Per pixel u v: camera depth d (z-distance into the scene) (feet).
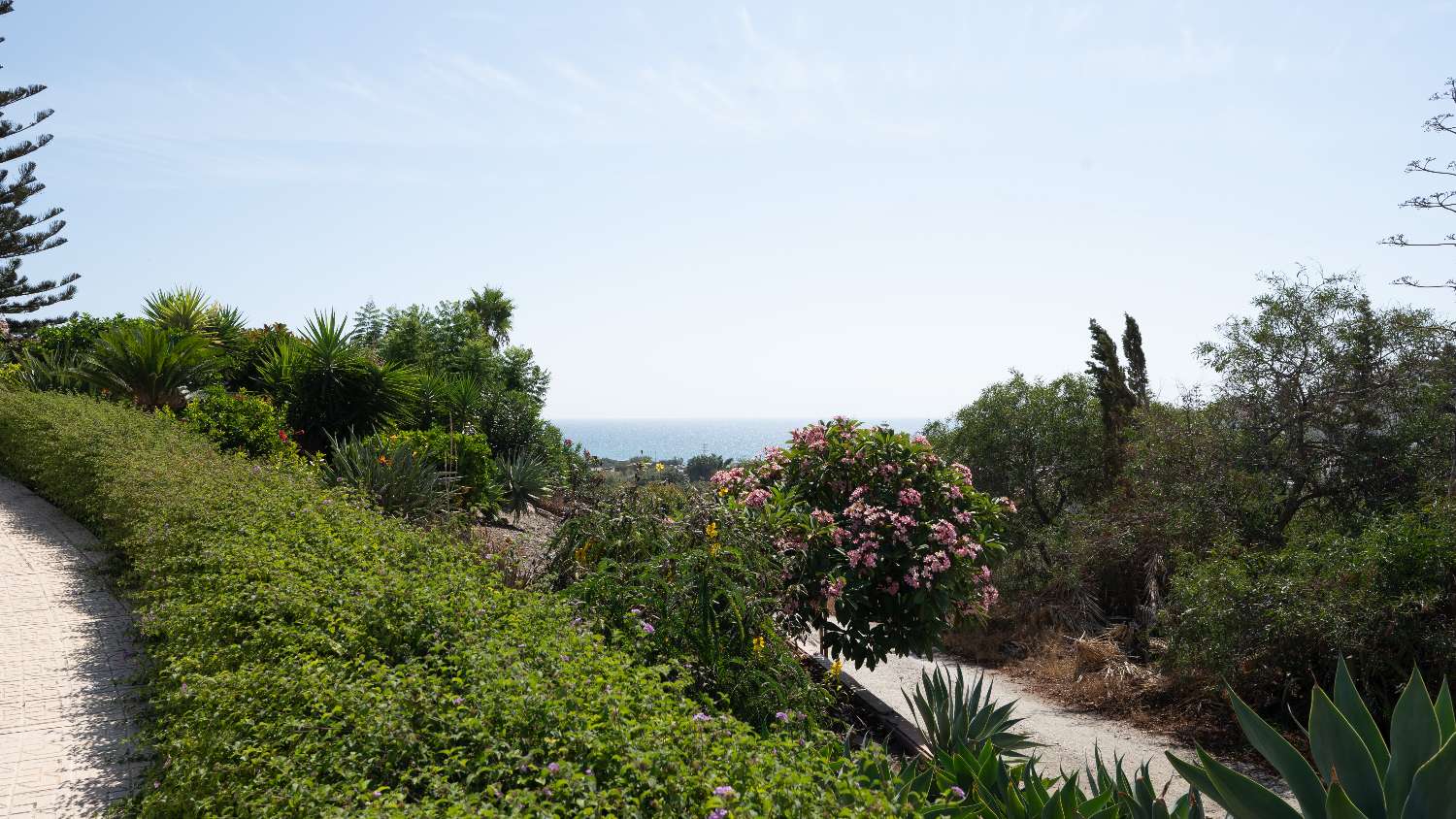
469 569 16.14
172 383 45.68
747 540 16.81
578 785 7.76
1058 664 33.35
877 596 20.47
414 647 12.35
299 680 10.27
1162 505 37.55
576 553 17.34
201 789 9.24
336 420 44.06
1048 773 22.44
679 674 13.05
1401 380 34.63
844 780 8.66
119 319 58.49
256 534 17.70
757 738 9.42
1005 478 52.01
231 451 32.01
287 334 52.29
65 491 30.50
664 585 15.21
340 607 12.81
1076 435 51.39
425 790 8.60
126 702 15.30
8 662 17.25
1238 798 10.91
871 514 19.97
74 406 36.40
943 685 18.10
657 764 8.07
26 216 88.94
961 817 10.02
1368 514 33.47
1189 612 27.30
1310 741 11.03
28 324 91.97
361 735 9.09
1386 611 23.88
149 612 17.16
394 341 64.59
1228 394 37.37
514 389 63.98
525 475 43.83
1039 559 41.98
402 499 29.35
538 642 11.53
